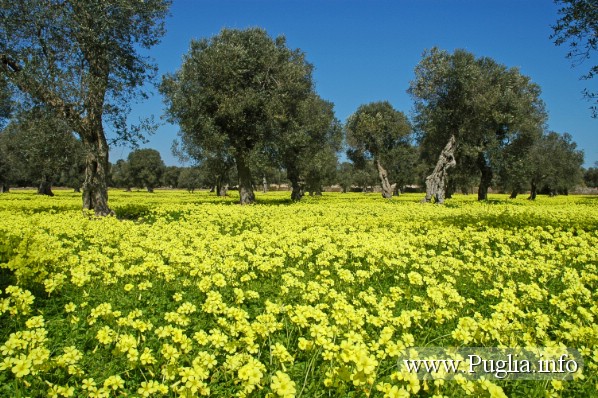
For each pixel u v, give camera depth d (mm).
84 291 6504
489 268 8461
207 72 24797
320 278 7820
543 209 22281
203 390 3576
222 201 33875
